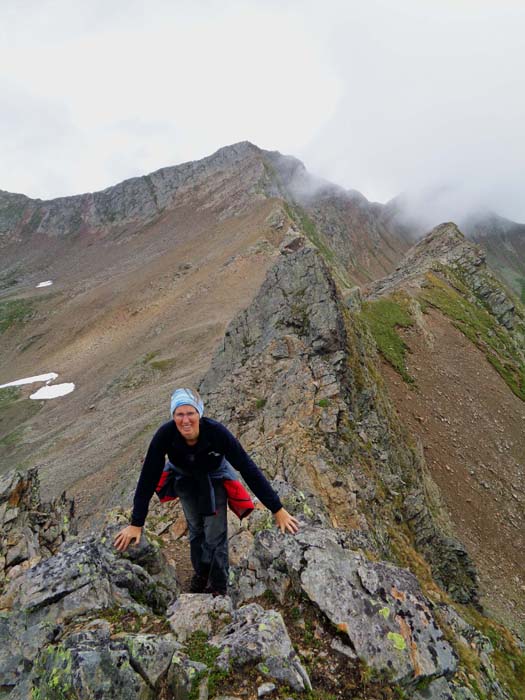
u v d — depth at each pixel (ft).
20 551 33.45
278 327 76.54
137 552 21.03
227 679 13.26
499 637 36.24
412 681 14.62
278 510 17.90
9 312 474.08
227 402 66.49
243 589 19.16
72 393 256.11
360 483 49.21
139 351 258.37
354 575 17.67
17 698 14.12
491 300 224.12
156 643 14.25
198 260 392.06
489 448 114.11
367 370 80.28
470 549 82.02
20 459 179.11
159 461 17.03
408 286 191.31
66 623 16.67
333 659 14.61
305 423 54.29
